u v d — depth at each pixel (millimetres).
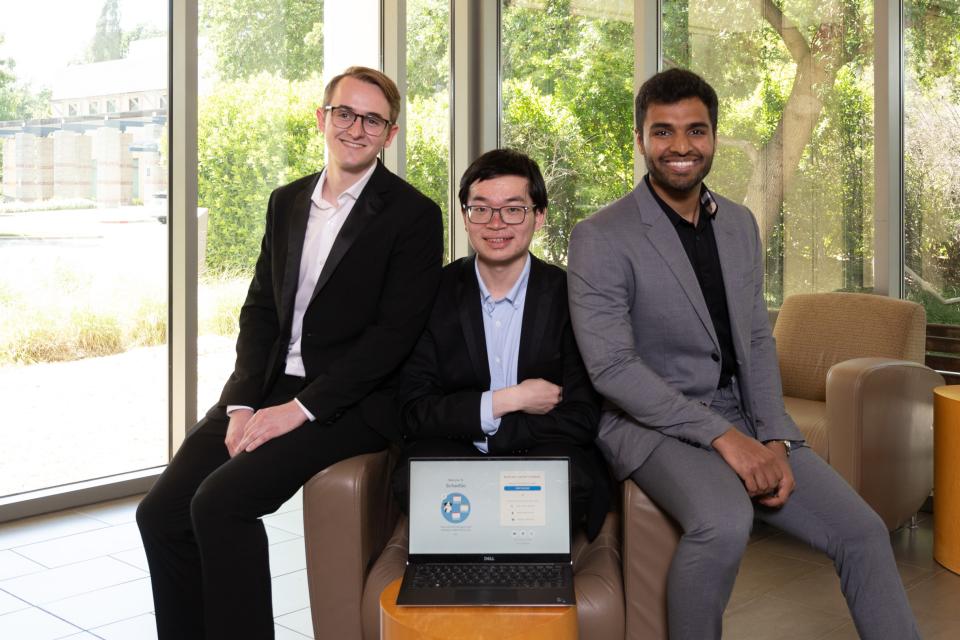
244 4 4586
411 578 1967
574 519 2186
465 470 2076
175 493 2342
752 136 4441
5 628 2877
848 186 4148
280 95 4777
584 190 5121
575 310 2279
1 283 3918
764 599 3053
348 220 2395
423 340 2387
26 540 3711
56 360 4102
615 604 2039
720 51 4527
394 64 5113
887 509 3391
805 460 2244
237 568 2146
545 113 5254
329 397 2246
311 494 2170
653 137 2287
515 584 1932
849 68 4117
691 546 1985
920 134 3961
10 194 3918
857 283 4145
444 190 5453
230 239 4605
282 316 2447
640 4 4672
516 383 2332
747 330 2355
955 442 3203
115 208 4234
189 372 4398
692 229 2367
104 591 3189
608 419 2324
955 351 3928
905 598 2098
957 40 3822
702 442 2131
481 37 5379
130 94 4254
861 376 3268
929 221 3967
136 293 4324
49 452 4105
